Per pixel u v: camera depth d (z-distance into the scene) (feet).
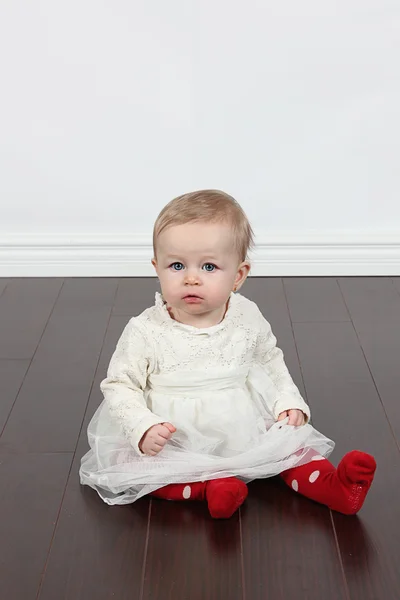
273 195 8.25
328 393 6.21
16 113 7.89
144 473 4.96
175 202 4.99
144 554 4.59
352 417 5.90
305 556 4.57
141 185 8.19
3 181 8.16
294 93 7.82
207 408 5.10
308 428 5.19
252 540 4.69
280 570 4.47
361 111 7.90
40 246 8.31
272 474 5.04
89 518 4.89
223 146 8.05
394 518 4.86
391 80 7.77
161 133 7.98
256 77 7.76
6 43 7.62
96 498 5.06
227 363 5.16
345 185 8.21
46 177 8.16
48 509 4.97
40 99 7.84
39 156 8.07
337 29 7.59
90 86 7.80
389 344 6.97
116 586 4.37
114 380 5.11
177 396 5.13
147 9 7.50
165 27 7.57
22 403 6.08
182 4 7.48
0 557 4.58
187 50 7.65
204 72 7.73
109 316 7.50
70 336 7.11
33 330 7.22
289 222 8.37
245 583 4.38
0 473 5.29
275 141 8.03
